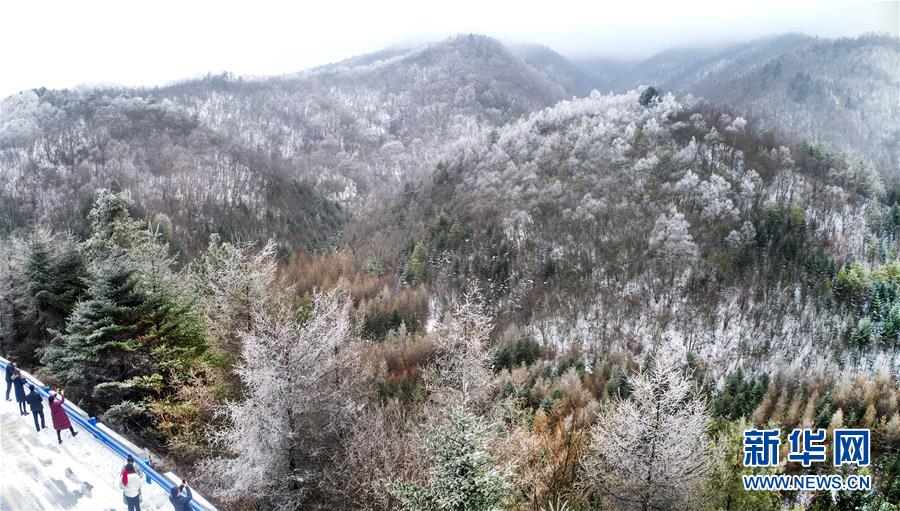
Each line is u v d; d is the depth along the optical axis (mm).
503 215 140750
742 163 141500
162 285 30203
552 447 29047
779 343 93500
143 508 19438
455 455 16531
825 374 79250
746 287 107625
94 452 22469
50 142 187000
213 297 31312
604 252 121875
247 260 33500
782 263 112062
